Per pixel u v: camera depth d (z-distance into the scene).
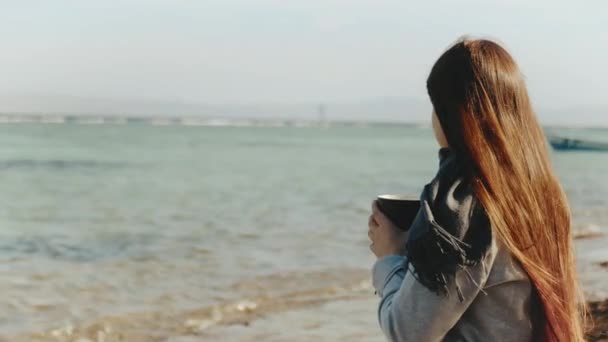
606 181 31.17
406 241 1.61
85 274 9.89
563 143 65.19
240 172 35.88
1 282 9.27
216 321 7.23
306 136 133.00
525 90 1.65
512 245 1.53
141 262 10.88
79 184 28.03
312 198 22.67
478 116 1.58
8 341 6.56
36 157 45.16
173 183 28.86
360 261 10.93
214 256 11.38
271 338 6.54
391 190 26.48
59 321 7.28
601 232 14.30
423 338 1.52
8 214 18.42
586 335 5.66
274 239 13.39
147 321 7.28
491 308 1.57
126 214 18.30
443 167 1.58
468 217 1.51
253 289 8.83
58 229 15.34
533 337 1.58
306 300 8.19
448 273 1.46
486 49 1.65
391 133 188.50
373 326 6.97
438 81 1.65
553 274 1.59
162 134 120.62
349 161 48.16
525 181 1.56
